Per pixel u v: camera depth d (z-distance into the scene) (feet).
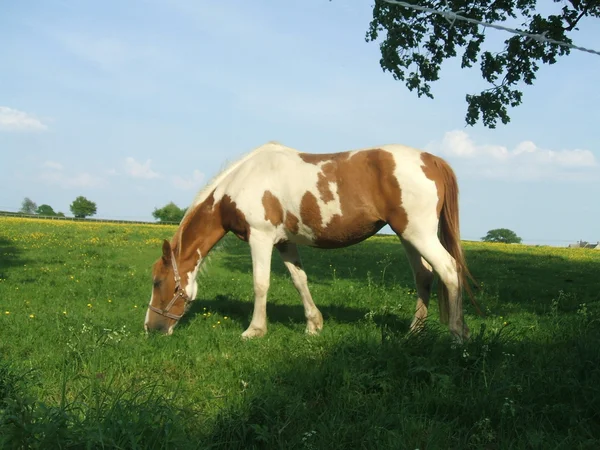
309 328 24.25
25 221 113.19
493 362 16.49
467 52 39.52
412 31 40.34
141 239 75.66
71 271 43.37
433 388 15.11
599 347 16.49
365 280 42.52
